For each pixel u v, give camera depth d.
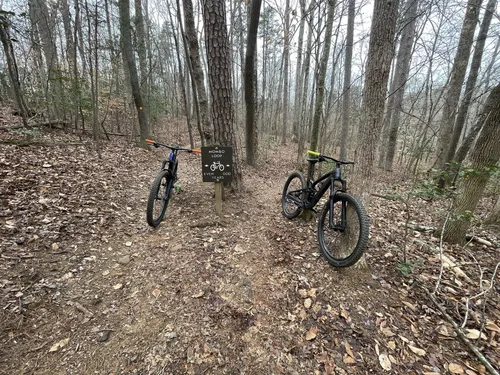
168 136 11.34
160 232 3.13
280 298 2.19
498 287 2.53
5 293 1.88
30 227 2.67
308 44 8.09
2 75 7.62
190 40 4.34
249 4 7.71
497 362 1.71
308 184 3.45
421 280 2.51
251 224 3.58
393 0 2.16
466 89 6.36
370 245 3.13
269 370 1.62
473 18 5.62
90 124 9.02
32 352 1.58
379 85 2.37
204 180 3.44
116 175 4.90
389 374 1.62
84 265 2.38
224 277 2.39
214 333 1.83
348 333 1.89
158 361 1.62
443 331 1.95
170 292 2.16
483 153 3.09
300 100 15.84
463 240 3.34
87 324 1.81
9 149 4.58
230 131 4.25
